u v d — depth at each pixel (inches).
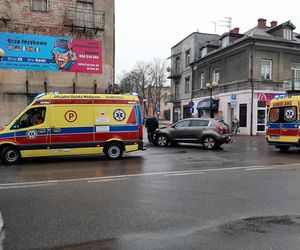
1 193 299.1
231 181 356.2
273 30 1325.0
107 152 523.8
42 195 291.7
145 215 235.8
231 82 1325.0
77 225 214.8
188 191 308.5
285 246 181.6
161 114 3164.4
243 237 195.2
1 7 778.2
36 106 496.4
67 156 565.6
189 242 187.3
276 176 387.2
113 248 179.0
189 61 1747.0
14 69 785.6
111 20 866.8
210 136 695.7
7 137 482.0
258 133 1202.0
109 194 295.7
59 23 820.6
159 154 598.5
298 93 1243.2
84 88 839.1
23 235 197.8
